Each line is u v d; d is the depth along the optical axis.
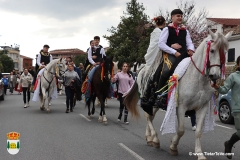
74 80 12.66
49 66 12.71
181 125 5.50
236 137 5.51
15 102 17.48
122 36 37.09
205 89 5.30
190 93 5.31
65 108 14.34
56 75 12.72
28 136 7.91
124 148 6.72
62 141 7.39
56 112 12.88
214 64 4.86
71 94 12.95
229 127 9.63
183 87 5.39
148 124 6.93
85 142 7.31
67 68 14.13
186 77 5.41
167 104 5.60
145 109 6.57
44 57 13.77
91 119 11.05
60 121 10.48
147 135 7.05
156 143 6.64
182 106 5.45
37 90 12.85
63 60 14.38
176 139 5.89
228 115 10.25
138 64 35.91
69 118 11.21
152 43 6.45
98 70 10.13
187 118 11.42
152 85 6.24
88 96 10.84
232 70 18.53
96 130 8.90
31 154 6.21
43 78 12.72
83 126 9.56
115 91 10.84
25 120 10.58
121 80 10.25
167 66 5.85
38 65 13.66
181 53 5.92
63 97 20.42
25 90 14.66
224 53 4.86
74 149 6.63
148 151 6.47
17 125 9.54
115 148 6.73
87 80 10.66
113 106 15.33
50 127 9.27
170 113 5.34
